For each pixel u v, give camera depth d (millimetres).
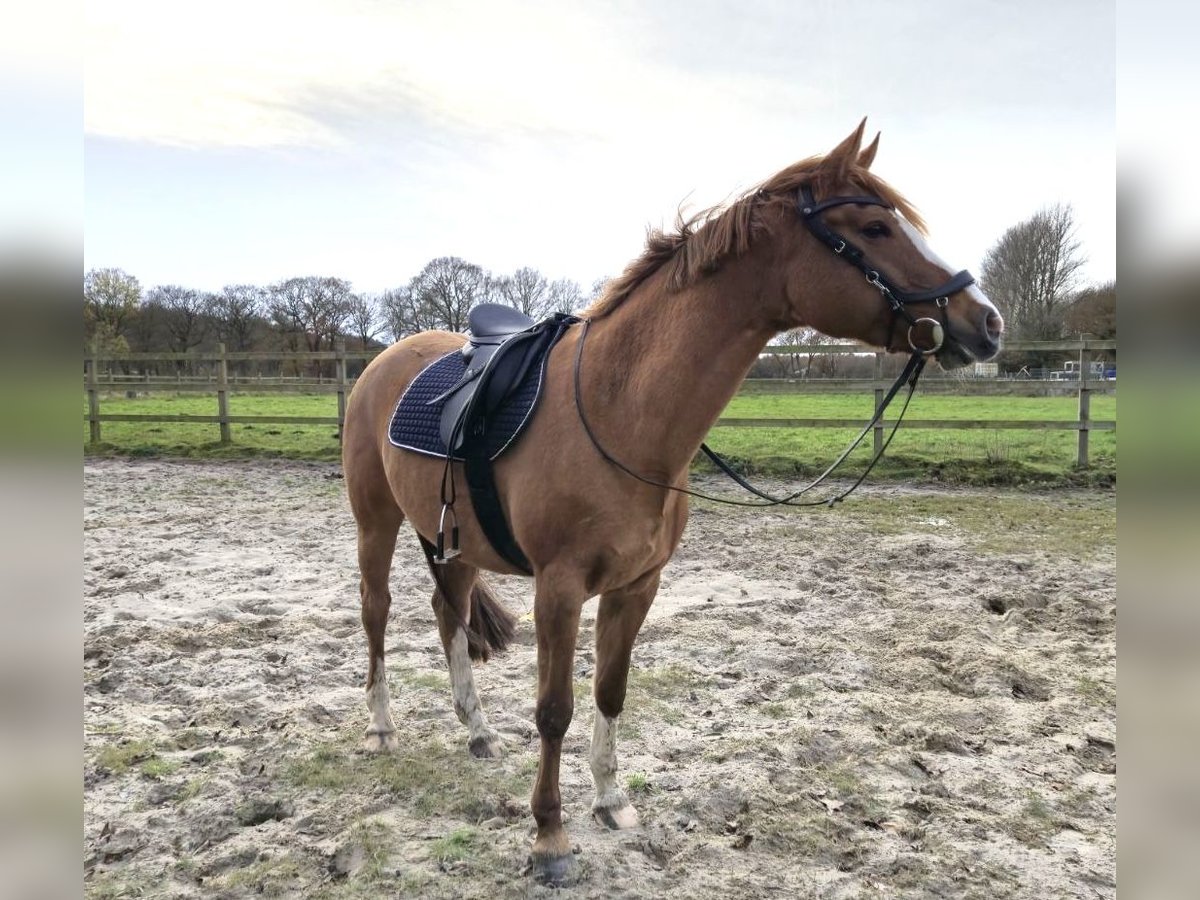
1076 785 2889
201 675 3766
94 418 12570
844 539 6691
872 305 2172
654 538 2402
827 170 2242
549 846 2393
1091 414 14266
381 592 3279
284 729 3268
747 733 3266
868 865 2438
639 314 2424
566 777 2971
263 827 2615
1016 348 9766
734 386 2357
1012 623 4676
